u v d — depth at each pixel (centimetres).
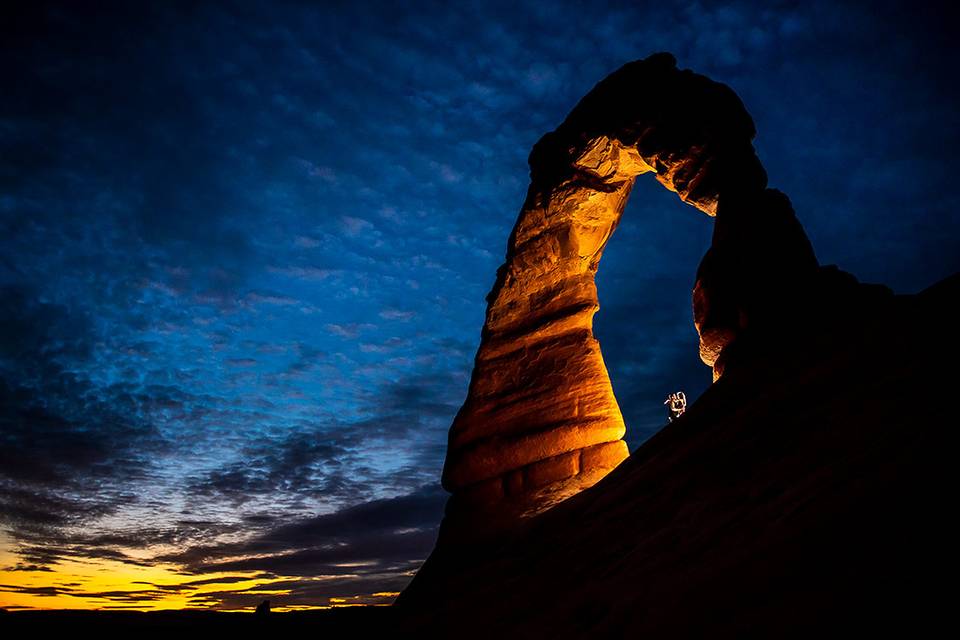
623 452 1645
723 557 589
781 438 848
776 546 534
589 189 1855
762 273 1416
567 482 1619
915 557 412
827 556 477
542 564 991
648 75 1775
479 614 935
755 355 1295
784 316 1323
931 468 504
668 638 505
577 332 1798
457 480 1786
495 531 1595
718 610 496
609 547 879
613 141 1803
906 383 756
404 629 1097
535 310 1877
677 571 632
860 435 693
